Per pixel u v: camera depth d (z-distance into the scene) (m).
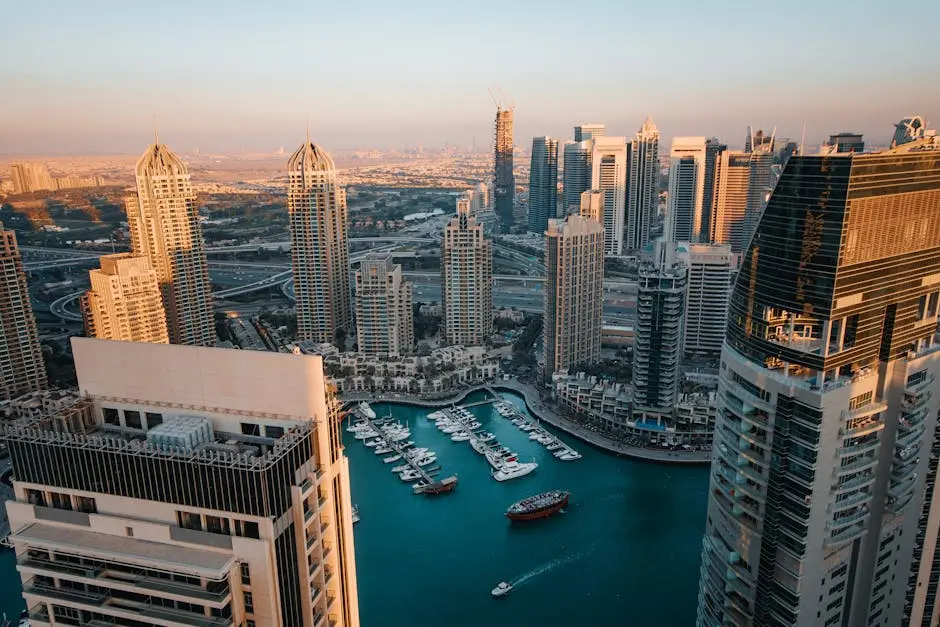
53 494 111.88
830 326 156.25
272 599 104.12
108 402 119.94
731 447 181.38
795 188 160.38
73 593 109.12
